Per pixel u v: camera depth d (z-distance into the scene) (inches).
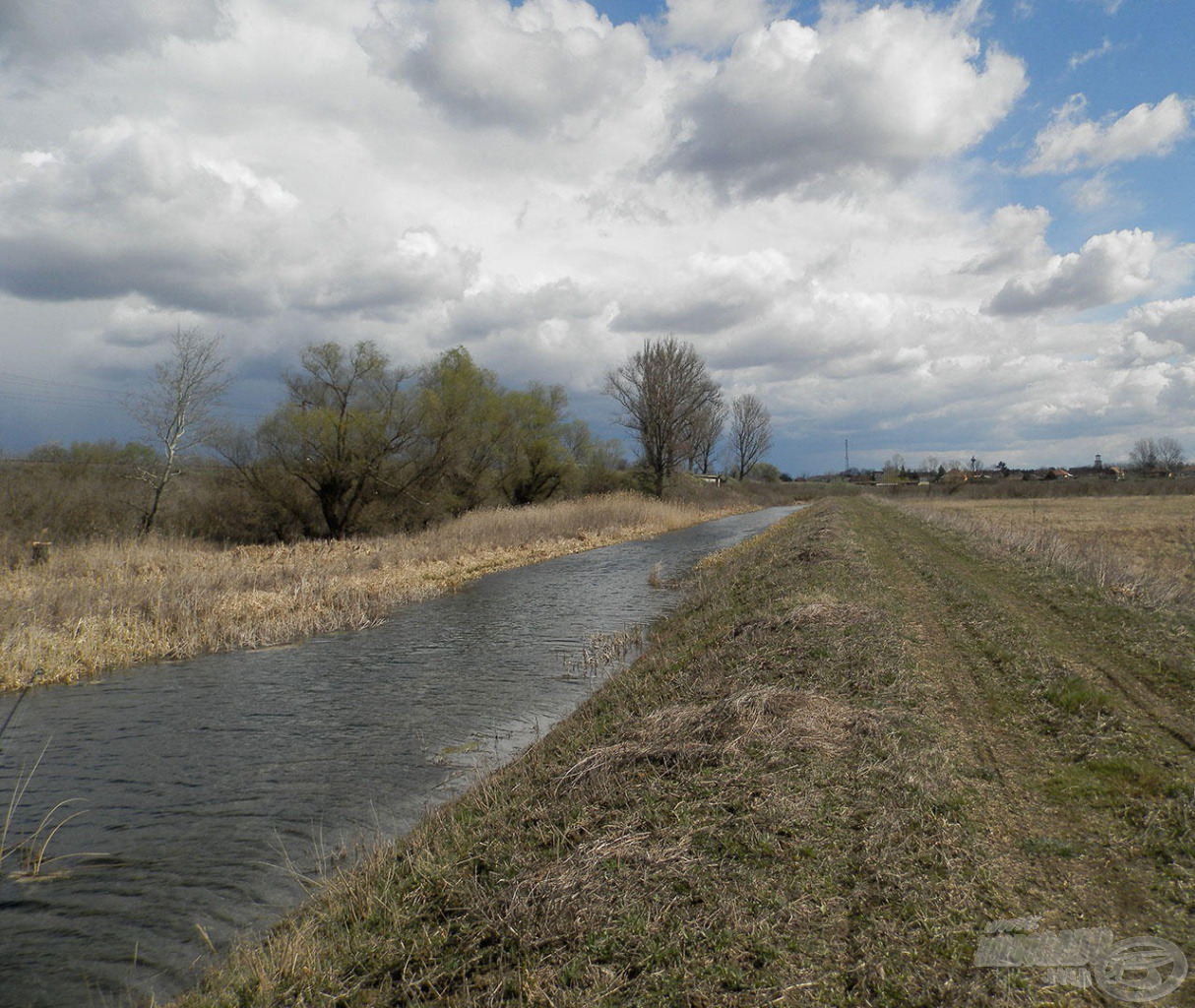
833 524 1184.2
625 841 203.6
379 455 1317.7
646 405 2391.7
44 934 213.6
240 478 1275.8
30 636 528.4
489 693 447.8
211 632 591.2
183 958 200.2
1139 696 301.4
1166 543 970.7
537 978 155.2
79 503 1117.1
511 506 1861.5
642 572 992.9
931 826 199.0
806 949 155.3
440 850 221.3
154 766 346.9
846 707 293.4
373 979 166.6
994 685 325.4
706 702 323.6
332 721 406.0
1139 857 181.0
